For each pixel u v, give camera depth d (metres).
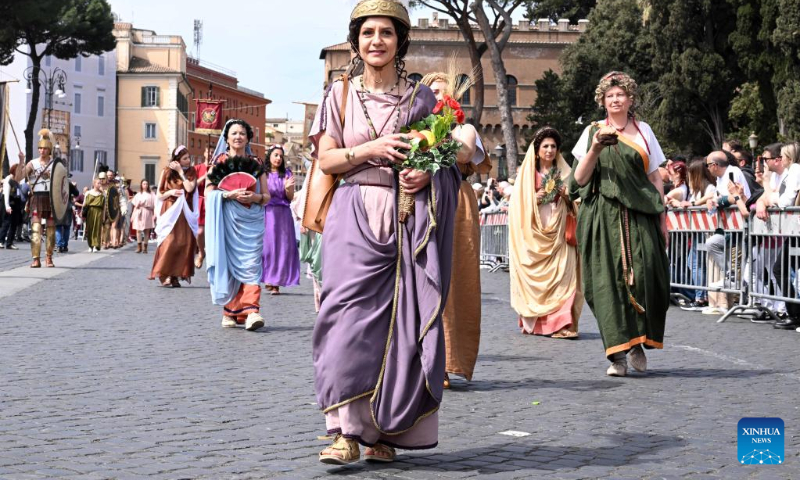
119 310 12.58
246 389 7.15
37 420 5.95
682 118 51.69
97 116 99.50
